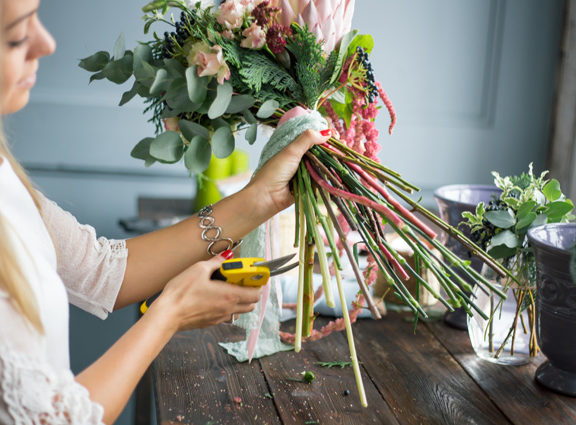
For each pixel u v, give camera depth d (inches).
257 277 32.1
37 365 23.6
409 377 37.9
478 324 39.4
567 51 77.1
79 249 35.4
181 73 35.5
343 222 41.1
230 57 33.8
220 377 37.6
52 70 79.0
